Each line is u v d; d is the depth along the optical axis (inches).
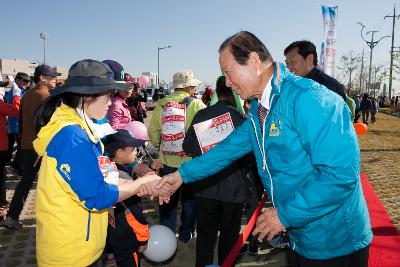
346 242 70.9
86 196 70.3
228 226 122.7
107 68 78.7
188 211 165.5
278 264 150.2
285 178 69.4
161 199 97.0
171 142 154.5
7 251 157.4
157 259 139.5
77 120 72.9
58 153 69.5
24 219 193.0
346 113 64.5
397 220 195.9
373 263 144.3
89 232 76.0
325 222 68.7
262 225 66.8
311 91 64.0
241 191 119.3
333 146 60.8
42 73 179.9
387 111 1498.5
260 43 70.6
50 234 73.1
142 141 116.0
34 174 177.9
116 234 107.5
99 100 76.4
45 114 76.2
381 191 255.9
